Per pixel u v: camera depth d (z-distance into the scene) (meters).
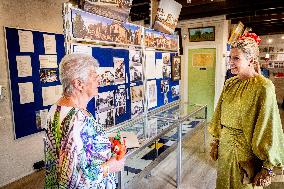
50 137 1.08
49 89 3.73
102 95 2.29
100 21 2.16
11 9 3.18
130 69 2.66
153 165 2.23
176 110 3.38
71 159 1.00
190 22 6.91
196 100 7.34
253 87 1.63
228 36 7.21
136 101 2.80
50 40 3.67
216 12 5.94
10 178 3.36
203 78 7.13
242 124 1.67
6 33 3.14
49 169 1.12
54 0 3.70
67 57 1.08
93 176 1.06
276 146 1.56
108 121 2.39
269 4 5.20
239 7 5.41
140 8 5.69
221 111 1.84
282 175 3.33
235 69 1.68
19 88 3.34
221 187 1.84
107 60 2.30
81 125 1.02
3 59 3.16
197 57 7.13
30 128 3.54
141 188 3.03
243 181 1.66
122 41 2.48
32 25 3.44
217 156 2.02
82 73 1.06
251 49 1.62
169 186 3.10
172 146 2.74
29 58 3.42
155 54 3.14
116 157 1.22
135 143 1.86
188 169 3.61
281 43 11.07
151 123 2.67
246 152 1.69
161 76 3.31
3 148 3.25
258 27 9.32
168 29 3.40
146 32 2.90
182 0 5.27
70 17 1.86
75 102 1.10
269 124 1.55
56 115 1.06
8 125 3.29
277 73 11.23
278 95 11.28
